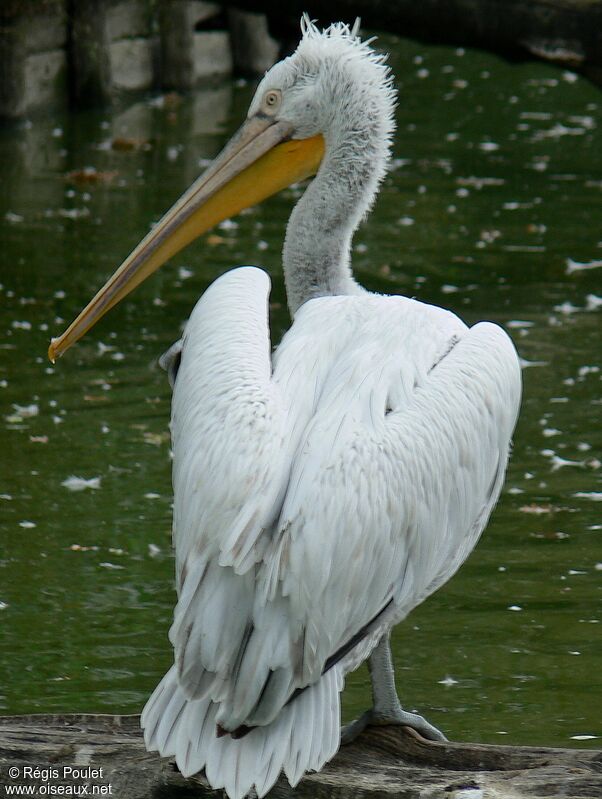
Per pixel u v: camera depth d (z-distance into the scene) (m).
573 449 13.95
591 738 9.11
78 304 18.25
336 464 6.12
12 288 18.88
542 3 20.02
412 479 6.36
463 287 19.00
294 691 6.11
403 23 21.33
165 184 24.45
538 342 16.77
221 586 6.05
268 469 6.11
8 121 28.47
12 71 28.12
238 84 33.78
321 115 8.52
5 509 12.77
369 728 7.38
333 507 6.04
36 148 27.12
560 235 21.66
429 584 6.96
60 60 29.94
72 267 19.80
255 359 6.66
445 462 6.56
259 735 6.02
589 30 19.81
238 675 5.96
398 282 19.20
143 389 15.59
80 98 30.27
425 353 6.99
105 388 15.60
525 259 20.38
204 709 6.08
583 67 20.05
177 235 8.70
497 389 6.95
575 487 13.13
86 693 9.77
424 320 7.21
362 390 6.54
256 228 22.28
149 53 32.09
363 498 6.11
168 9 31.77
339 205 8.50
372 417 6.43
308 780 6.60
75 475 13.47
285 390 6.55
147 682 9.97
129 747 6.98
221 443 6.22
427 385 6.74
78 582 11.52
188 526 6.23
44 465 13.66
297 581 5.95
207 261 20.36
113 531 12.42
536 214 22.92
